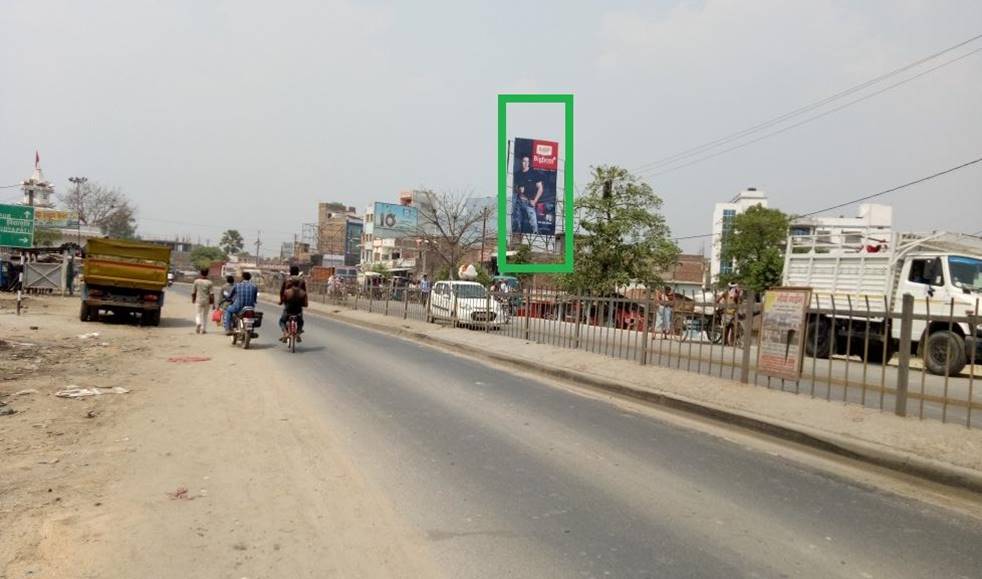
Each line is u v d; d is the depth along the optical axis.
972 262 15.16
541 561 4.18
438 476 5.91
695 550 4.41
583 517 4.98
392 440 7.16
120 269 20.02
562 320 14.69
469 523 4.81
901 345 7.61
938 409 8.91
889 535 4.78
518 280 34.16
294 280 15.42
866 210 56.44
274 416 8.20
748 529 4.82
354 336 20.03
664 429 8.12
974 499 5.75
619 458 6.66
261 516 4.85
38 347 13.98
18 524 4.52
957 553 4.48
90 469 5.80
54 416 7.79
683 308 11.01
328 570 4.00
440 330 20.09
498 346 15.86
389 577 3.93
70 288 34.78
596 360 12.54
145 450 6.48
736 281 45.09
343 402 9.22
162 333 18.77
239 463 6.16
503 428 7.88
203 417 8.04
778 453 7.12
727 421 8.51
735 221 47.50
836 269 17.88
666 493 5.59
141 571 3.90
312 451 6.63
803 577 4.04
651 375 10.92
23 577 3.76
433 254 55.28
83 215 79.31
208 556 4.14
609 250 28.83
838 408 8.02
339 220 106.12
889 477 6.35
